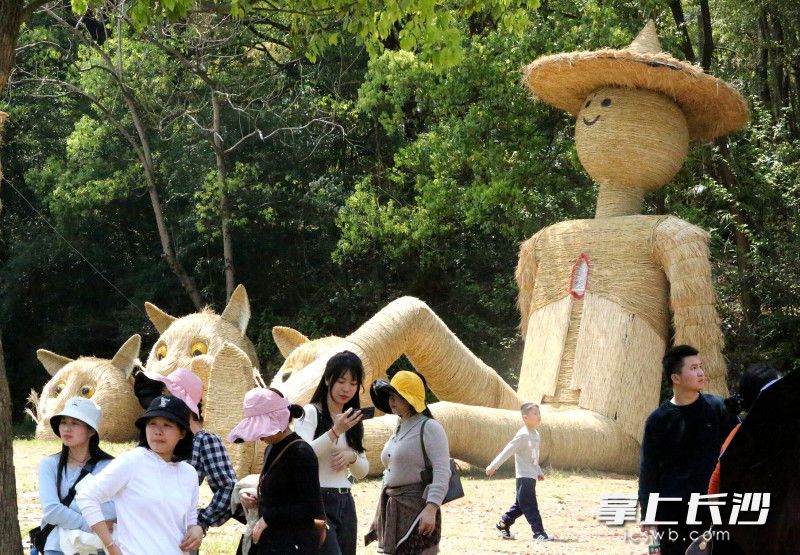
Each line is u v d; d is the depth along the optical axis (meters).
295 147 28.31
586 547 10.01
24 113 29.77
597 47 20.42
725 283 21.67
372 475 14.19
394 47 29.69
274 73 28.70
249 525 6.10
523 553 9.71
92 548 5.98
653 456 6.38
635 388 15.90
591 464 15.62
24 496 12.66
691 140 18.58
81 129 27.42
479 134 21.80
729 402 6.43
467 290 26.48
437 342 15.39
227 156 28.84
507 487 13.80
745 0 25.98
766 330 21.47
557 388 16.39
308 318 28.25
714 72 26.64
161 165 29.23
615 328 16.14
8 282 29.67
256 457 13.55
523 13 11.91
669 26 24.20
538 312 17.06
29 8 7.41
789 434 5.00
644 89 16.59
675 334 15.87
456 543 10.23
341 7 10.64
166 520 5.65
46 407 19.53
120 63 26.30
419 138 24.84
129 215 29.84
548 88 17.36
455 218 25.84
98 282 30.19
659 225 16.25
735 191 22.03
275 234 28.66
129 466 5.63
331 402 6.66
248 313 19.31
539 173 21.80
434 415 14.18
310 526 5.79
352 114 28.14
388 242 25.80
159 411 5.70
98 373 19.55
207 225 28.33
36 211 30.12
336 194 27.20
